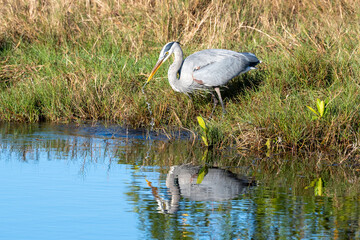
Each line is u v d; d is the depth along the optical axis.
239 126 11.12
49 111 13.62
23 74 15.25
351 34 15.25
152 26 17.42
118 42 16.67
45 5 18.39
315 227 6.45
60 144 11.09
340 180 8.73
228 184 8.36
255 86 13.77
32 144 11.02
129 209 7.09
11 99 13.69
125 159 9.94
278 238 6.13
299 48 14.27
